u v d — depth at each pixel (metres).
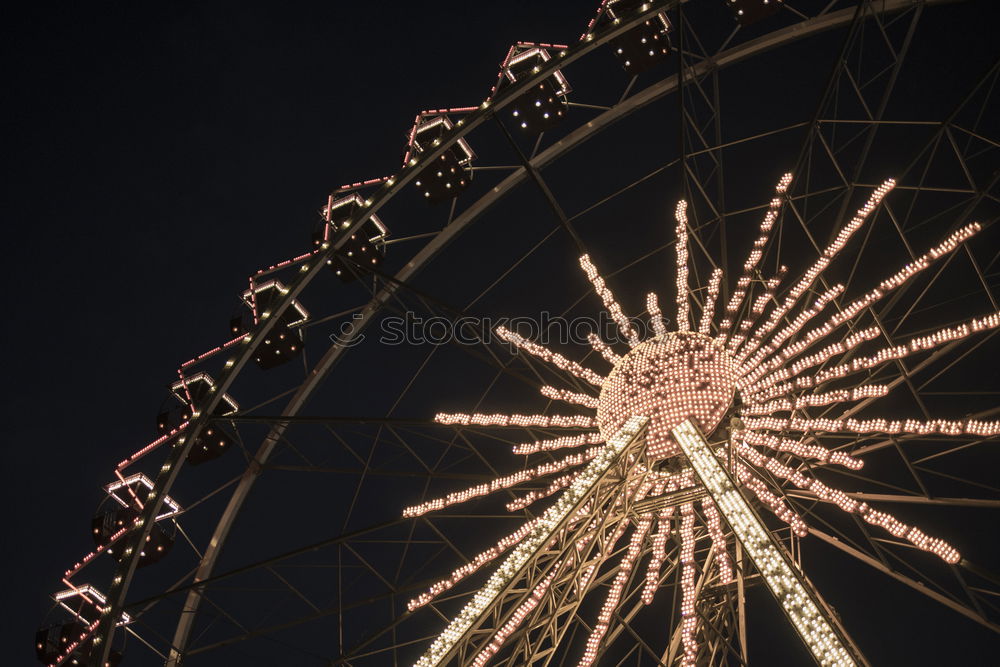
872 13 21.56
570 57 23.02
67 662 24.45
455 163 24.95
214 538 26.20
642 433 20.08
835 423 20.47
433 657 16.92
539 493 21.83
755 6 22.80
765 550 15.30
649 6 22.17
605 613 19.86
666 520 21.25
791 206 22.61
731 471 19.05
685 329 22.05
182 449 23.23
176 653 24.72
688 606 20.08
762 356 21.58
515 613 17.83
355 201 25.50
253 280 26.05
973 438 20.73
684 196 23.00
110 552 25.14
